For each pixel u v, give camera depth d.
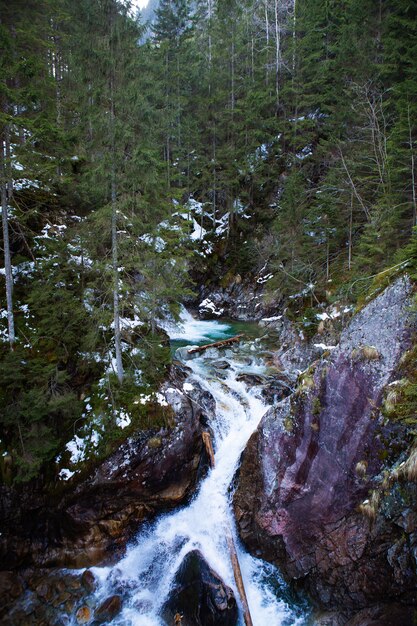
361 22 26.88
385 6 24.80
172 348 22.19
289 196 23.33
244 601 9.64
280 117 34.66
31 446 11.56
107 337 15.06
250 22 40.47
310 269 21.45
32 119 12.02
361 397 9.47
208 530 11.66
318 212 21.55
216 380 17.09
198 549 11.03
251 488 11.68
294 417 10.94
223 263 32.62
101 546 11.52
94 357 14.38
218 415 14.73
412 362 8.89
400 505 8.08
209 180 32.06
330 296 19.11
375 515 8.59
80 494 11.67
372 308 10.20
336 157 24.53
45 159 14.90
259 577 10.63
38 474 11.70
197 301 31.33
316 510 9.90
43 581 10.66
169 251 16.14
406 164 16.52
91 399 13.42
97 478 11.77
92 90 11.18
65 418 12.84
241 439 13.89
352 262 19.92
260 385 16.78
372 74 23.55
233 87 34.12
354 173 21.11
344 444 9.59
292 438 10.86
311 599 9.81
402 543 7.95
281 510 10.59
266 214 32.00
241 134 31.14
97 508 11.83
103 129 11.20
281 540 10.52
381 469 8.82
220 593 9.52
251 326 27.77
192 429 13.20
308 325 18.95
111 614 9.82
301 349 18.69
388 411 8.82
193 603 9.59
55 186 18.80
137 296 14.64
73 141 12.61
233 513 11.80
